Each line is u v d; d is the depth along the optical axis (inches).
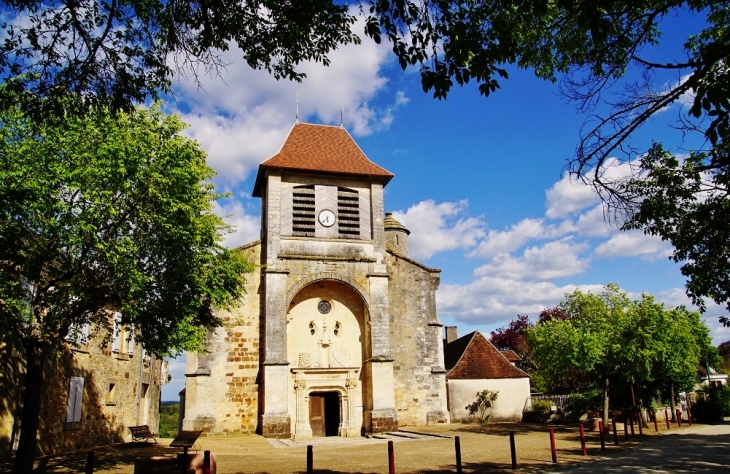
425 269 1096.8
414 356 1048.2
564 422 1119.6
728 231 362.0
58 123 343.9
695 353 1147.9
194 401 924.6
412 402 1024.9
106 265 483.8
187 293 567.2
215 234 602.5
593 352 874.8
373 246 1056.8
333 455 656.4
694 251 398.9
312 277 1006.4
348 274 1026.7
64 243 453.1
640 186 373.7
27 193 426.6
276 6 308.8
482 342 1285.7
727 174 329.4
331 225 1048.2
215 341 956.0
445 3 252.8
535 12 243.3
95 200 455.5
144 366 1066.7
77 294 469.1
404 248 1371.8
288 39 325.4
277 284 974.4
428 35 258.1
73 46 313.4
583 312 997.2
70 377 712.4
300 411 965.2
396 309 1063.6
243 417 941.2
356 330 1039.6
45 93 323.3
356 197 1083.3
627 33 270.1
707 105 214.4
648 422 1127.6
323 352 1010.7
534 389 1430.9
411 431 946.1
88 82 328.8
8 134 442.0
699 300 432.5
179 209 505.4
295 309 1016.2
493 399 1178.0
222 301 630.5
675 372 1047.6
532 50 319.3
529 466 525.0
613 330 935.0
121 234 497.7
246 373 958.4
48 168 450.3
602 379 973.8
